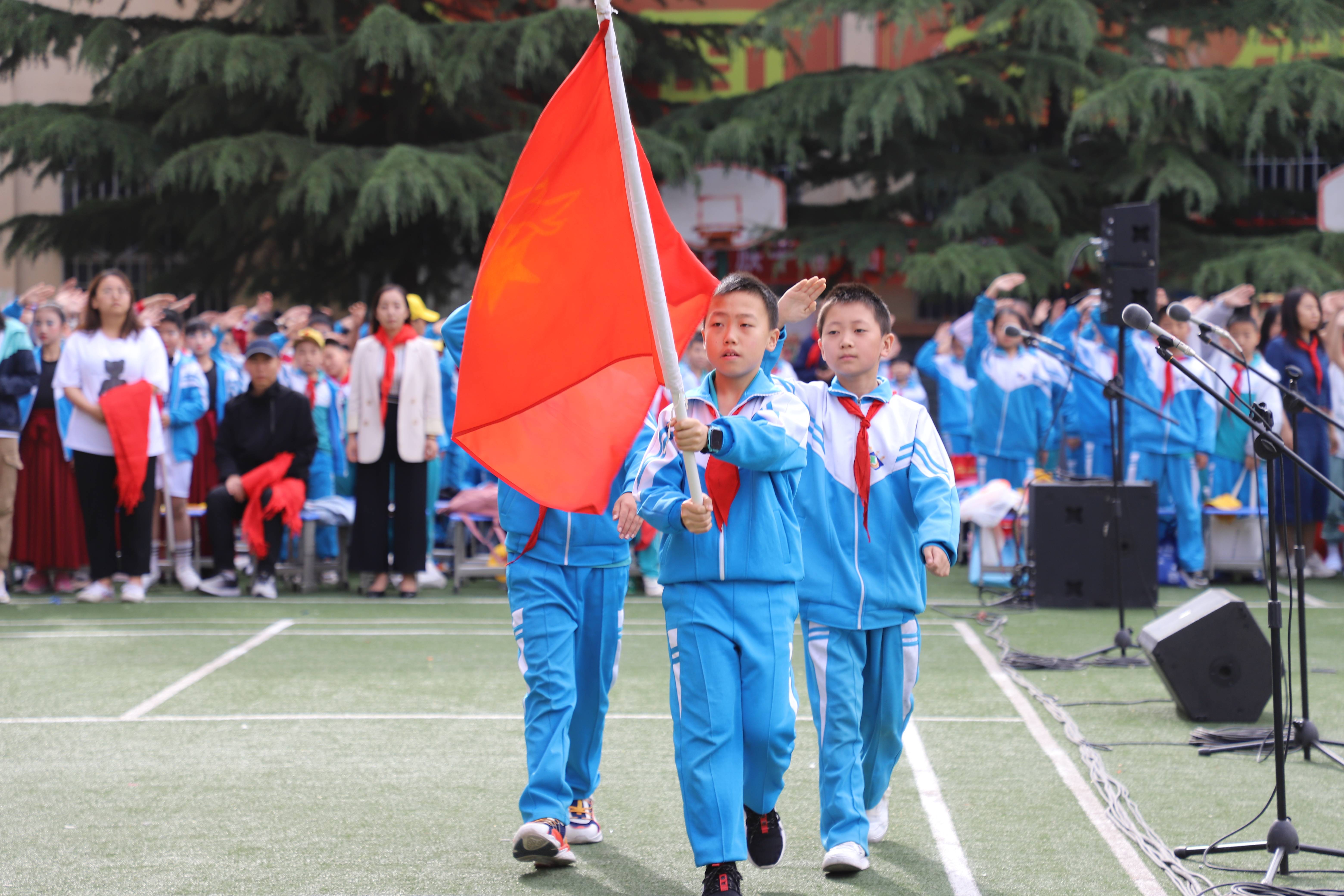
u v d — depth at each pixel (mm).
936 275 44812
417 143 52094
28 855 10633
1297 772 13438
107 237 52500
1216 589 17859
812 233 50125
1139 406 26578
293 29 51094
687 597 9516
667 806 12211
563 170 9500
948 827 11570
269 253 53125
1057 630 22156
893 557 10641
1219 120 46156
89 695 16859
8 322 24656
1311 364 27812
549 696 10711
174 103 49438
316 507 26969
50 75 58562
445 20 53594
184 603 24969
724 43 54000
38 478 25797
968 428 32844
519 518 11055
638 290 9555
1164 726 15438
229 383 28594
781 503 9734
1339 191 49375
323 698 16734
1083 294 39000
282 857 10625
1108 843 11094
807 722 15977
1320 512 28031
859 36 57906
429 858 10656
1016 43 51250
